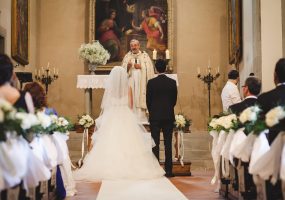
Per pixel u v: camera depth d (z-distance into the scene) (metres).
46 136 5.49
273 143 4.11
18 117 3.75
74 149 12.98
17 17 13.30
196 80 15.90
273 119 4.00
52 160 5.44
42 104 5.96
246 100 6.21
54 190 6.32
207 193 7.06
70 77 15.92
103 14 15.95
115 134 9.12
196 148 13.03
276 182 4.34
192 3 16.08
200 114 15.83
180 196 6.64
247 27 12.36
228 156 5.96
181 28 16.11
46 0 16.11
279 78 4.89
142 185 7.88
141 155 8.97
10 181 3.70
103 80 12.96
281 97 4.77
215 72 15.95
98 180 8.72
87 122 11.26
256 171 4.24
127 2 16.03
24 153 3.85
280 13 10.47
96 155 8.97
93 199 6.53
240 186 5.47
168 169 9.31
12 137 3.79
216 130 6.85
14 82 5.01
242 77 13.35
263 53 10.52
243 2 13.05
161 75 9.48
